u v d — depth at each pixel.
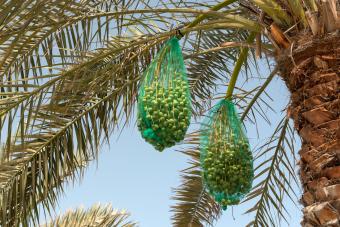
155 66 4.39
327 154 3.95
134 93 5.88
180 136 4.18
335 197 3.82
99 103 5.90
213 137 4.79
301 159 4.16
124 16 5.57
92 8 5.32
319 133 4.04
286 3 4.36
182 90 4.26
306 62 4.21
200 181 7.53
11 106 5.33
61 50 5.37
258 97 6.80
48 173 5.99
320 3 4.21
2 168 5.87
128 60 5.76
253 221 7.07
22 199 5.83
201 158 4.93
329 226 3.76
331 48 4.14
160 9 5.06
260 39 4.68
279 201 6.94
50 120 5.83
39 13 4.87
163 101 4.17
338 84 4.07
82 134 5.96
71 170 5.97
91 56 5.70
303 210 3.99
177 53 4.46
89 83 5.61
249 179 4.74
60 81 5.36
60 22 5.20
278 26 4.43
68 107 5.59
